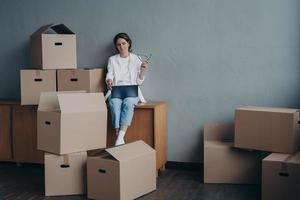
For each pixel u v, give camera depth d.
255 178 3.37
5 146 4.03
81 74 3.70
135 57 3.85
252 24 3.61
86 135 3.24
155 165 3.27
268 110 3.22
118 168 2.89
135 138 3.61
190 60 3.82
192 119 3.86
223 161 3.42
